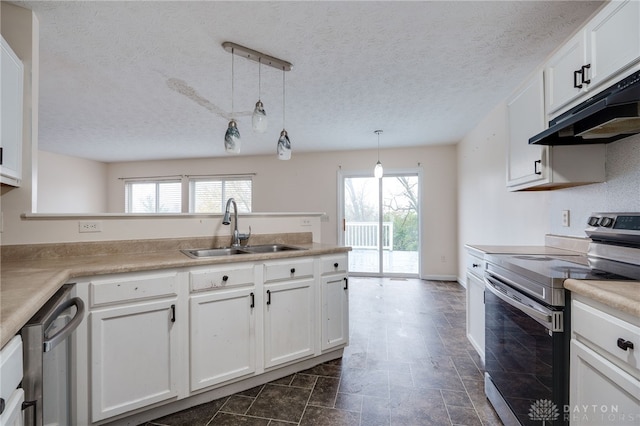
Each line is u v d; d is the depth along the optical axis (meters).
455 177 5.02
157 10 1.70
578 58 1.48
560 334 1.13
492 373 1.73
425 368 2.17
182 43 2.04
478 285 2.11
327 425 1.58
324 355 2.26
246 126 3.95
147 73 2.47
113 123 3.81
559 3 1.67
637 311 0.80
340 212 5.48
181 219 2.25
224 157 5.95
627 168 1.59
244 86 2.74
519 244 2.79
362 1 1.64
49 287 1.07
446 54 2.21
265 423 1.60
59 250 1.82
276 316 1.99
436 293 4.21
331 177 5.52
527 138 1.97
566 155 1.75
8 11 1.66
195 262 1.68
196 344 1.69
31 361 0.87
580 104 1.49
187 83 2.67
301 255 2.08
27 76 1.69
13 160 1.53
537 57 2.26
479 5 1.68
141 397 1.54
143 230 2.10
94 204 6.07
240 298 1.84
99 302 1.44
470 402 1.77
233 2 1.64
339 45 2.07
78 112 3.41
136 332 1.53
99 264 1.53
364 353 2.41
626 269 1.31
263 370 1.93
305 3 1.65
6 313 0.78
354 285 4.68
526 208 2.65
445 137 4.57
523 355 1.37
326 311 2.22
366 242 5.49
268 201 5.77
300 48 2.11
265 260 1.93
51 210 5.32
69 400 1.39
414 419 1.63
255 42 2.03
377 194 5.45
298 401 1.79
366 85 2.73
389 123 3.86
